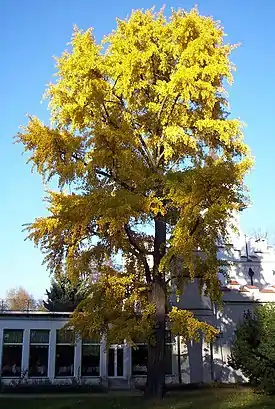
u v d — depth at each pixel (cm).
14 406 1981
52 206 1906
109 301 1889
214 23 1947
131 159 1820
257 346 2236
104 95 1883
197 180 1691
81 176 1812
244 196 1717
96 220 1783
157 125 1962
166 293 2012
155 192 1866
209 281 1970
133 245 1983
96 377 2905
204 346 2864
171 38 1922
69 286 3706
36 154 1866
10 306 4297
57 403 2045
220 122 1848
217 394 2205
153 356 1877
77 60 1847
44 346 2925
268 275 3581
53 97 1912
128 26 1931
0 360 2844
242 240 3669
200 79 1836
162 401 1831
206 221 1648
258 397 2066
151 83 1980
